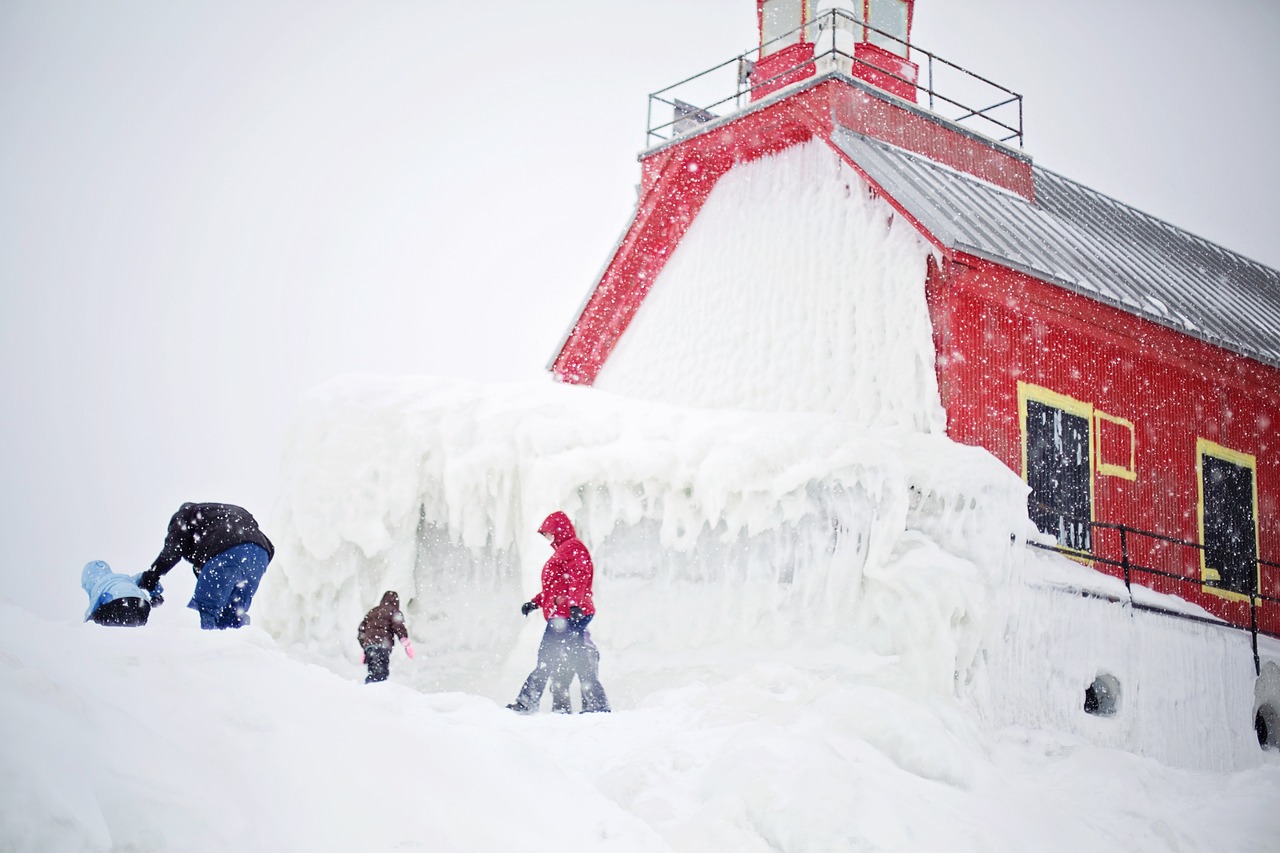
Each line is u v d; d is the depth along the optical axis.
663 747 5.99
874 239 14.94
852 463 11.30
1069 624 12.26
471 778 3.95
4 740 2.61
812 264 15.66
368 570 11.28
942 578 10.84
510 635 11.59
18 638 3.53
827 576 11.34
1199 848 6.54
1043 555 13.16
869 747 5.56
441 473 11.38
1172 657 13.57
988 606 11.08
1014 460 14.41
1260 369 17.48
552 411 11.63
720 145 16.89
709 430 11.59
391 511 11.22
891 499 11.34
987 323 14.50
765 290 16.23
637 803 5.22
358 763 3.62
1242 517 17.84
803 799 4.74
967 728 6.70
